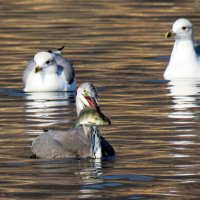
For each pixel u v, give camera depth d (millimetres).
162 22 29641
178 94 20219
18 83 21719
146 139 16125
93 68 23141
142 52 25156
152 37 27312
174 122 17422
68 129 16781
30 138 16281
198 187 13266
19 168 14375
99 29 28594
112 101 19438
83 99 15586
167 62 24000
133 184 13461
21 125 17328
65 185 13406
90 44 26266
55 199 12758
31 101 19875
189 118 17734
